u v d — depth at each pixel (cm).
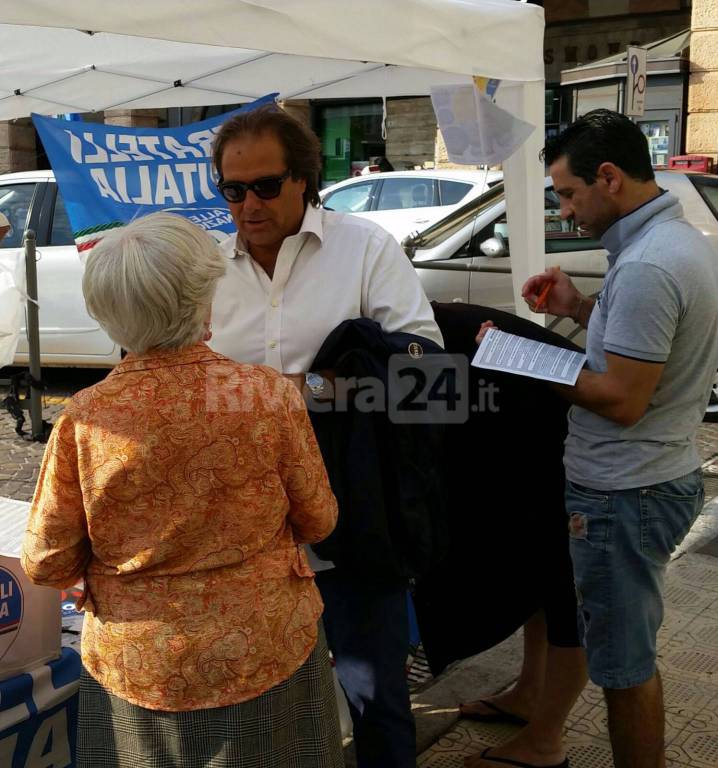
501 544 261
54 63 451
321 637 191
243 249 235
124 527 166
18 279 575
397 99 1325
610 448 216
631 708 223
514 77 353
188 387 168
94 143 401
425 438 219
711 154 1080
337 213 240
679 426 215
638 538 214
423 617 272
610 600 219
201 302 169
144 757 171
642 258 204
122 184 404
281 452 174
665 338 203
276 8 260
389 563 214
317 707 183
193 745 168
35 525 170
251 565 172
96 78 461
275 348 231
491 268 627
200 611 167
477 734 298
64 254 704
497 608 266
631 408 206
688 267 203
